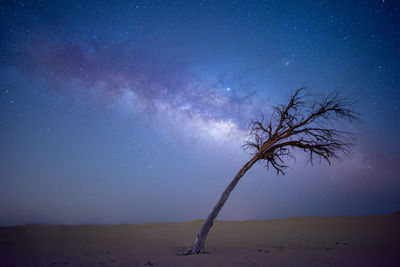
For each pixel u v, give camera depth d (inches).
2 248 602.5
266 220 2471.7
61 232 1211.2
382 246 648.4
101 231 1343.5
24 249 592.1
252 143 627.2
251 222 2358.5
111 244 718.5
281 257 487.5
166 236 1032.2
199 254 521.0
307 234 1105.4
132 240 837.8
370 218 1866.4
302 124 595.5
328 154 572.4
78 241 794.8
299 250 597.3
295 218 2389.3
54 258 470.3
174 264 413.1
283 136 607.2
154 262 432.1
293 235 1074.1
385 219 1712.6
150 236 1024.2
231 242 798.5
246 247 665.0
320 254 528.7
